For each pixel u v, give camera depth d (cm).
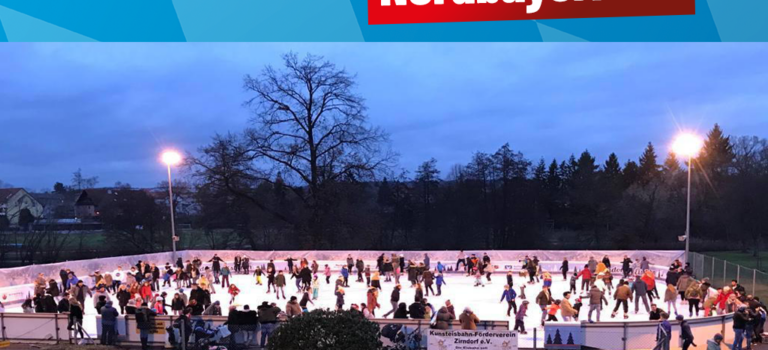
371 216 5412
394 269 3262
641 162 9844
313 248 5000
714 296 2103
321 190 4844
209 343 1702
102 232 6588
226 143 4762
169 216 6500
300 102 4775
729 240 6544
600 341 1600
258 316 1722
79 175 8231
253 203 5200
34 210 8006
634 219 6638
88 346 1773
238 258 3816
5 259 5812
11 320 1827
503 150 6656
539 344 1788
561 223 7725
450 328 1650
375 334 1219
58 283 3055
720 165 7038
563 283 3231
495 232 6712
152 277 2936
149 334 1761
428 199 7225
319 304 2647
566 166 8462
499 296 2798
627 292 2178
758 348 1736
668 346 1560
